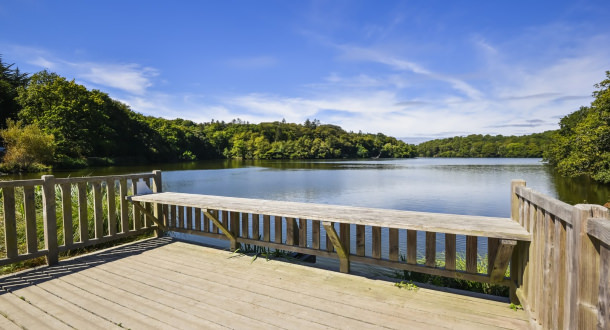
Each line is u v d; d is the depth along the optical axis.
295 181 24.09
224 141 94.88
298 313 2.48
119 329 2.25
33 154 30.42
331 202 14.45
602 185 21.06
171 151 62.31
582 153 21.06
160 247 4.28
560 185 21.44
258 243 3.90
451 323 2.32
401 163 62.44
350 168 43.00
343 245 3.29
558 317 1.72
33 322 2.35
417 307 2.57
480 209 12.87
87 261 3.71
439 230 2.51
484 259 5.00
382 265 3.18
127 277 3.23
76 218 4.90
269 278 3.20
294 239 3.77
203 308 2.57
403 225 2.63
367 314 2.46
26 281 3.12
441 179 25.72
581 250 1.40
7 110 40.34
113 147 46.25
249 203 3.74
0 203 5.70
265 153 88.19
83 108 39.66
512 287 2.62
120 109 51.72
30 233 3.42
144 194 4.54
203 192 17.56
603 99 19.92
